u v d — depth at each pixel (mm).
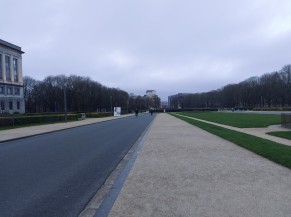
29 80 121750
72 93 114625
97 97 122125
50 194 6961
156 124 35156
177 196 6320
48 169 9867
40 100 117250
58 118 48562
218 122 35281
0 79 95812
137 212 5410
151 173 8680
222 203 5793
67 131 28516
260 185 7086
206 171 8797
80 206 6094
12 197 6742
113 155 12938
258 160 10562
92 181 8203
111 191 7121
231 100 146875
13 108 101188
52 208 5988
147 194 6520
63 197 6719
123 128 31297
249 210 5375
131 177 8195
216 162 10258
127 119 57625
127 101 150500
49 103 115938
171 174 8484
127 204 5863
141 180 7832
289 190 6625
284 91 121625
